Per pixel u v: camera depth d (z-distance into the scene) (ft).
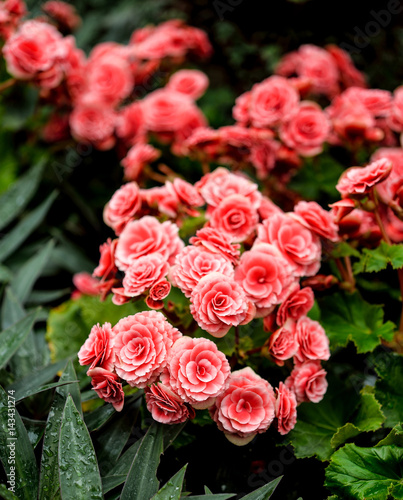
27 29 3.93
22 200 4.02
